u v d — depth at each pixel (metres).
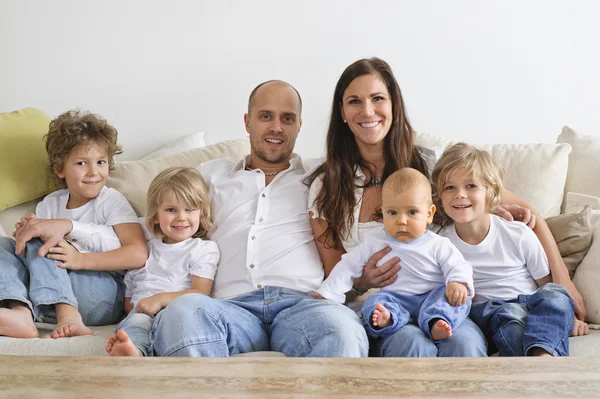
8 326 1.81
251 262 2.10
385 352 1.76
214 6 2.81
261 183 2.27
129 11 2.81
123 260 2.12
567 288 1.96
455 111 2.82
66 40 2.83
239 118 2.85
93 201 2.28
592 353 1.72
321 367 1.19
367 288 2.01
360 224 2.14
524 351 1.72
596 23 2.78
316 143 2.85
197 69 2.83
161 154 2.69
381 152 2.22
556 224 2.12
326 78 2.82
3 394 1.08
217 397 1.06
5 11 2.82
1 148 2.34
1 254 2.00
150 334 1.76
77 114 2.36
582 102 2.81
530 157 2.36
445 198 2.01
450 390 1.08
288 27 2.80
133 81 2.84
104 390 1.09
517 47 2.79
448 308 1.80
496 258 2.00
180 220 2.12
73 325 1.87
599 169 2.37
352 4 2.79
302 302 1.90
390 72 2.18
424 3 2.78
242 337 1.82
